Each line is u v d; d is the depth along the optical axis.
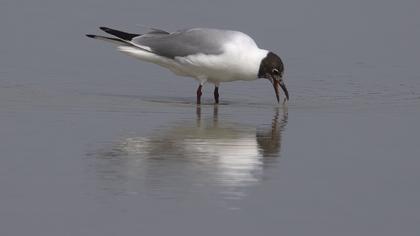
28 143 15.18
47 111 17.69
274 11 27.44
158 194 12.63
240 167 14.09
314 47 24.77
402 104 19.27
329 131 16.66
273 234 11.34
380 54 24.41
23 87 19.88
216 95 19.48
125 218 11.70
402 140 16.02
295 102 19.45
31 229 11.28
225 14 26.78
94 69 22.17
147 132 16.23
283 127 16.94
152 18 26.22
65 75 21.36
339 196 12.80
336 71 22.66
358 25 26.86
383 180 13.58
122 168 13.84
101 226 11.43
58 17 26.28
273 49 24.34
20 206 12.05
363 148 15.43
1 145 15.01
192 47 19.16
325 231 11.48
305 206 12.35
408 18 27.72
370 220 11.89
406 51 24.80
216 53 18.94
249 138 16.00
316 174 13.84
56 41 24.38
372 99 19.78
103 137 15.74
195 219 11.73
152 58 19.72
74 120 17.02
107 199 12.38
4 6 27.03
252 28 25.78
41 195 12.49
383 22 27.27
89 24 25.72
